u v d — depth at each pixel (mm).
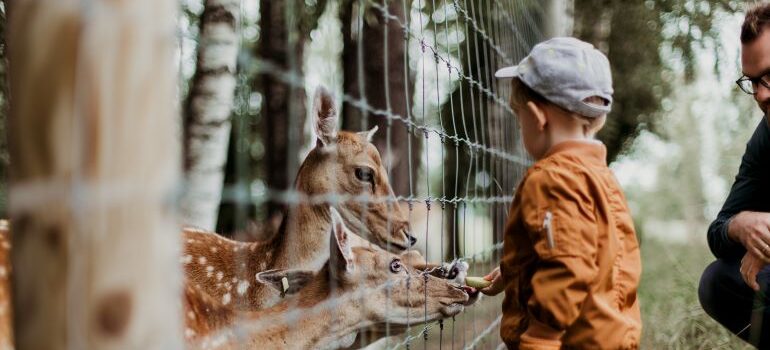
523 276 2330
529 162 5773
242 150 1610
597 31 9461
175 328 1045
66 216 949
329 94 4105
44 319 964
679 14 8500
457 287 3131
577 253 2143
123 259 967
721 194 7691
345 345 3031
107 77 946
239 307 3705
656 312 4891
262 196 1617
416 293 3070
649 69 9562
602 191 2266
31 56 945
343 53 8469
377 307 3029
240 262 3842
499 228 4375
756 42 3143
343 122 8422
